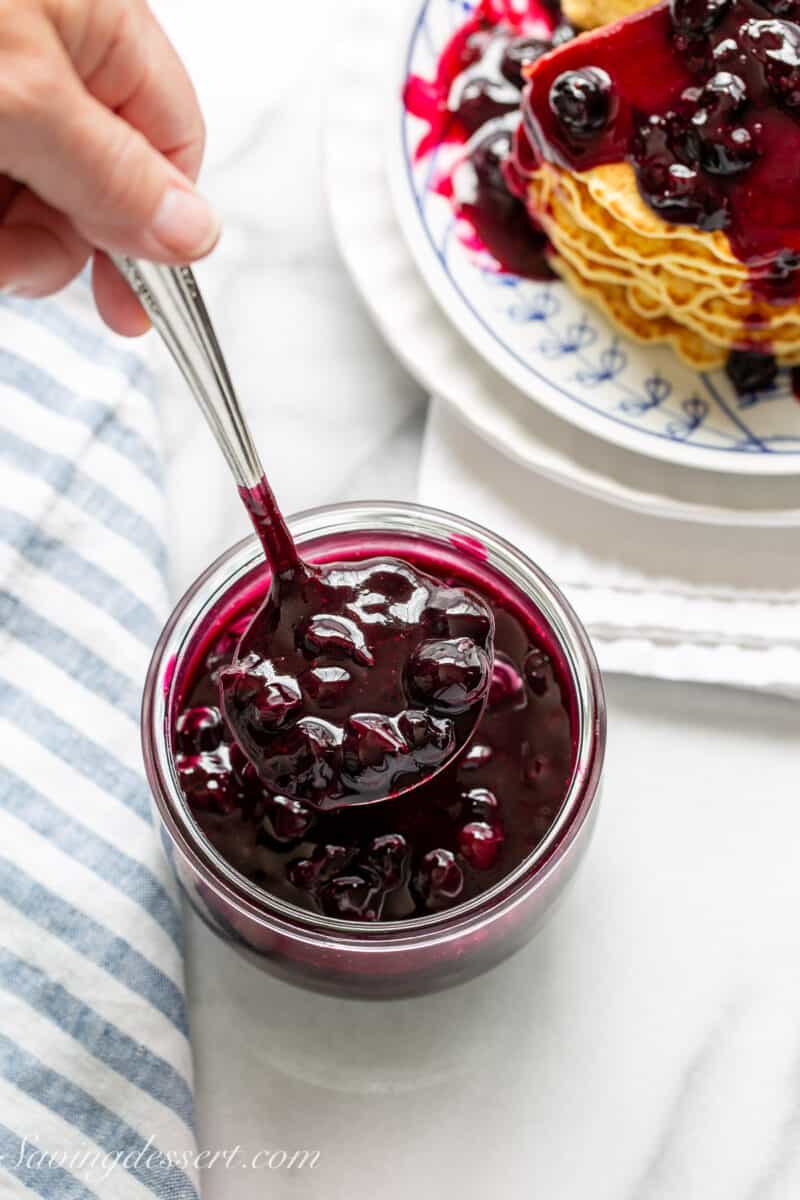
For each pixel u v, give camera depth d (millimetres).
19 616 355
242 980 337
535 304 383
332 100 405
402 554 327
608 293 382
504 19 408
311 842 305
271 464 383
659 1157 322
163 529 368
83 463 366
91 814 341
